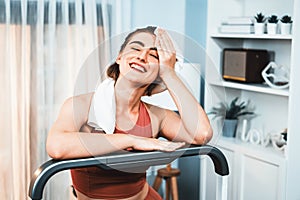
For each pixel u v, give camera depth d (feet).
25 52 9.61
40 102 9.87
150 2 11.49
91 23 10.28
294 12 8.69
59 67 10.12
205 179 10.82
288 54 10.04
